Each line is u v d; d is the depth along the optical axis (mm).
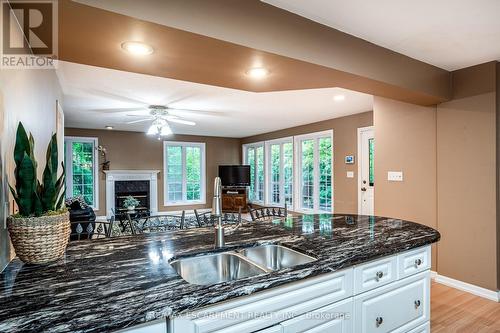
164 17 1507
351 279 1506
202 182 9055
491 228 2896
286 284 1256
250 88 2770
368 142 5344
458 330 2381
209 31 1641
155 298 1005
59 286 1101
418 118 3521
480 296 2973
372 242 1764
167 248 1653
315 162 6688
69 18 1440
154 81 3498
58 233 1354
